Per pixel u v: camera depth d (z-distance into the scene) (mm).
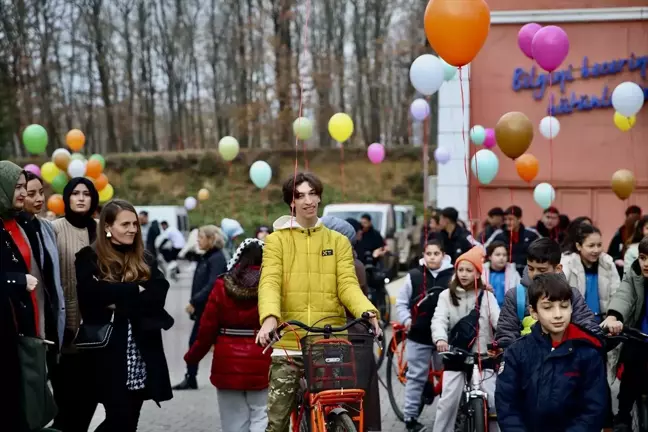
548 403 4102
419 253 13375
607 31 18094
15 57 43875
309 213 5180
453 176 18703
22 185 5203
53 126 46906
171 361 11445
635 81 18031
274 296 4969
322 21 46844
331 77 46062
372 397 4699
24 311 4945
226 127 51812
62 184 13305
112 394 5227
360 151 44719
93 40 47625
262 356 5949
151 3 50312
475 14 6145
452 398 5969
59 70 46594
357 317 4969
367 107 50250
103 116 52500
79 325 5828
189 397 9102
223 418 6078
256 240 6047
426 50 42844
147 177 45562
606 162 18297
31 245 5336
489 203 18672
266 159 44656
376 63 46188
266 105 45594
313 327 4789
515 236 11188
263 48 46031
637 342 5883
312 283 5156
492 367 5699
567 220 13250
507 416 4207
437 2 6227
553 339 4191
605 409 4102
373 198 41562
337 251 5242
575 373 4109
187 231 29891
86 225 6230
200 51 50625
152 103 51812
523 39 9031
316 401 4621
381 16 46219
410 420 7328
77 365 5613
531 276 5617
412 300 7492
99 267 5336
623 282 5934
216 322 6000
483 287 6215
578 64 18234
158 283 5477
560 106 18344
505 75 18531
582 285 7035
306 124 11555
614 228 18328
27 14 44000
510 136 7461
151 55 51156
